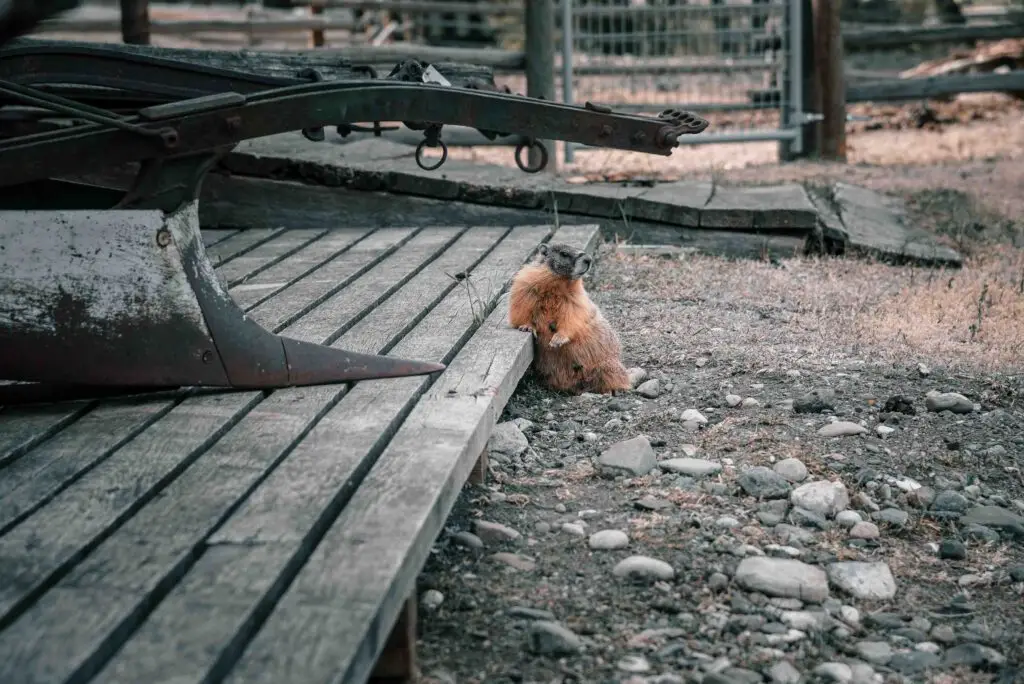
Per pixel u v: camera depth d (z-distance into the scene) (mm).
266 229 8164
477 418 3938
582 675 3152
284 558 2900
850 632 3475
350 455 3568
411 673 3104
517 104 4605
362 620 2611
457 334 5031
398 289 6117
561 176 11305
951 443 4770
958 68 16984
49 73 5289
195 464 3520
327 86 4363
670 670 3186
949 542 4008
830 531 4090
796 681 3156
